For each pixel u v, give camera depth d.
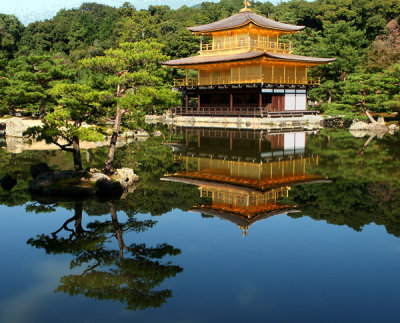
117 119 23.98
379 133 49.66
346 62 65.69
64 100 21.56
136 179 25.20
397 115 61.53
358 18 102.69
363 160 31.98
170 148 38.75
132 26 105.88
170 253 14.62
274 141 43.03
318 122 63.22
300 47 80.31
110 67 22.73
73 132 21.33
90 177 22.30
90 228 17.05
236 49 66.00
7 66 55.84
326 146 39.50
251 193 22.31
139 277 12.78
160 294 11.68
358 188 23.39
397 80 49.94
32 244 15.37
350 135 47.91
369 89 52.59
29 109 57.56
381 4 100.50
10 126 48.59
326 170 28.31
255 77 61.12
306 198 21.52
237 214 18.84
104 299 11.55
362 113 56.31
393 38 75.94
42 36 128.62
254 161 31.83
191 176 26.53
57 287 12.18
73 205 19.94
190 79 79.19
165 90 22.08
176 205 20.20
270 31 68.00
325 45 75.88
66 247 15.13
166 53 92.38
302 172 27.66
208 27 68.81
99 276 12.88
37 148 38.28
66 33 132.25
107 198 21.16
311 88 68.62
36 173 24.89
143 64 23.88
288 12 103.12
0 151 36.28
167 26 113.69
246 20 65.38
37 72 51.06
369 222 17.77
